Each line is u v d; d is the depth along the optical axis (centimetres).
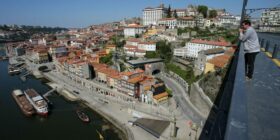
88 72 11138
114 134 6300
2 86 11300
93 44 19012
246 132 253
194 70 9850
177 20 17738
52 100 9106
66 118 7400
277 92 749
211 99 6450
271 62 1372
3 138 6197
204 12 19225
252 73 1005
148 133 6000
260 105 637
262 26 5072
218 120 637
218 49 9881
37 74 13312
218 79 6412
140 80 8475
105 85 10112
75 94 9381
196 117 6456
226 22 18062
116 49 15712
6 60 19625
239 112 311
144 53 13625
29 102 8369
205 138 5341
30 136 6291
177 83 9869
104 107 7862
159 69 11912
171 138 5522
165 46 13350
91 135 6288
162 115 6731
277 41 2619
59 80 11912
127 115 7156
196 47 11925
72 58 14138
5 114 7825
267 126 519
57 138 6156
